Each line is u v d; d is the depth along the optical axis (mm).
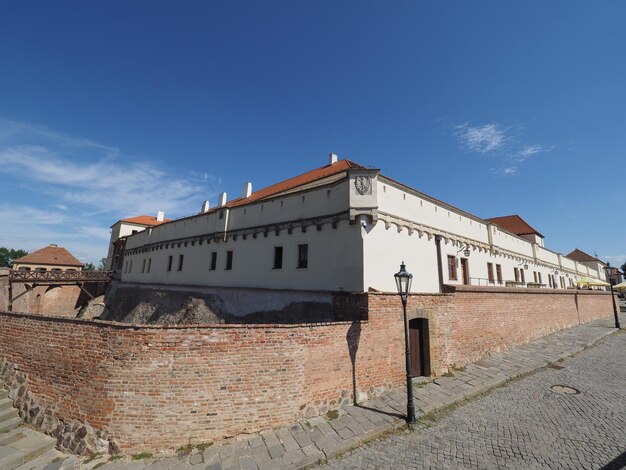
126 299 33062
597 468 6754
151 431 7648
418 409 9617
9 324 9586
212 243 22750
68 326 8594
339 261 14398
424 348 12773
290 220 17234
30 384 8805
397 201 15633
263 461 7113
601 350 18016
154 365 7863
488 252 23641
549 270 36094
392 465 7004
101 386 7887
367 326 10766
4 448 7477
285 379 8766
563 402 10344
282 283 16875
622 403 10258
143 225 50531
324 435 8117
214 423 7914
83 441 7648
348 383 9984
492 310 16359
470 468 6828
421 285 16250
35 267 56969
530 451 7449
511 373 13078
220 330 8266
